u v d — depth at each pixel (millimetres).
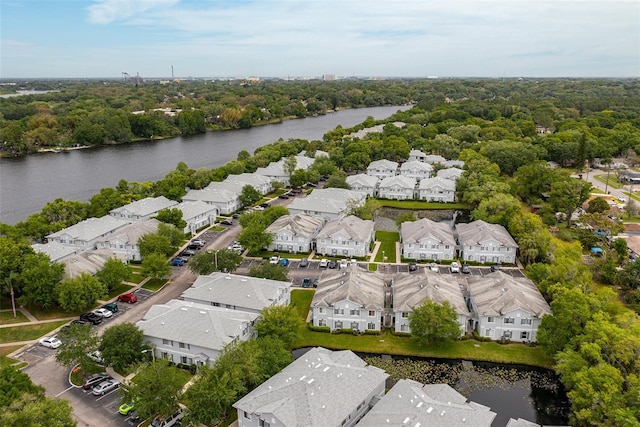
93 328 92000
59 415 57781
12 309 99938
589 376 65688
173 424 67062
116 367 77125
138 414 63188
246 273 116750
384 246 139500
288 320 83125
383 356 87188
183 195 172375
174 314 84438
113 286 105312
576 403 65938
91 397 72188
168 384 65500
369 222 144375
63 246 122500
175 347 80750
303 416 60719
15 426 54438
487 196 167125
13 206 179500
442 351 87625
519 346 89688
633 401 61156
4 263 97438
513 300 90625
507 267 125438
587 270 102000
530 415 72875
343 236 129500
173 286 111438
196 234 146875
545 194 176625
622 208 168750
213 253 110000
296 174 197375
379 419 60812
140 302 103250
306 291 109625
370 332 93188
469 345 89625
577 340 75438
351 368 70438
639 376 65000
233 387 66438
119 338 77625
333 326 94750
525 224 135000
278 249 134375
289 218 140375
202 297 94375
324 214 154750
